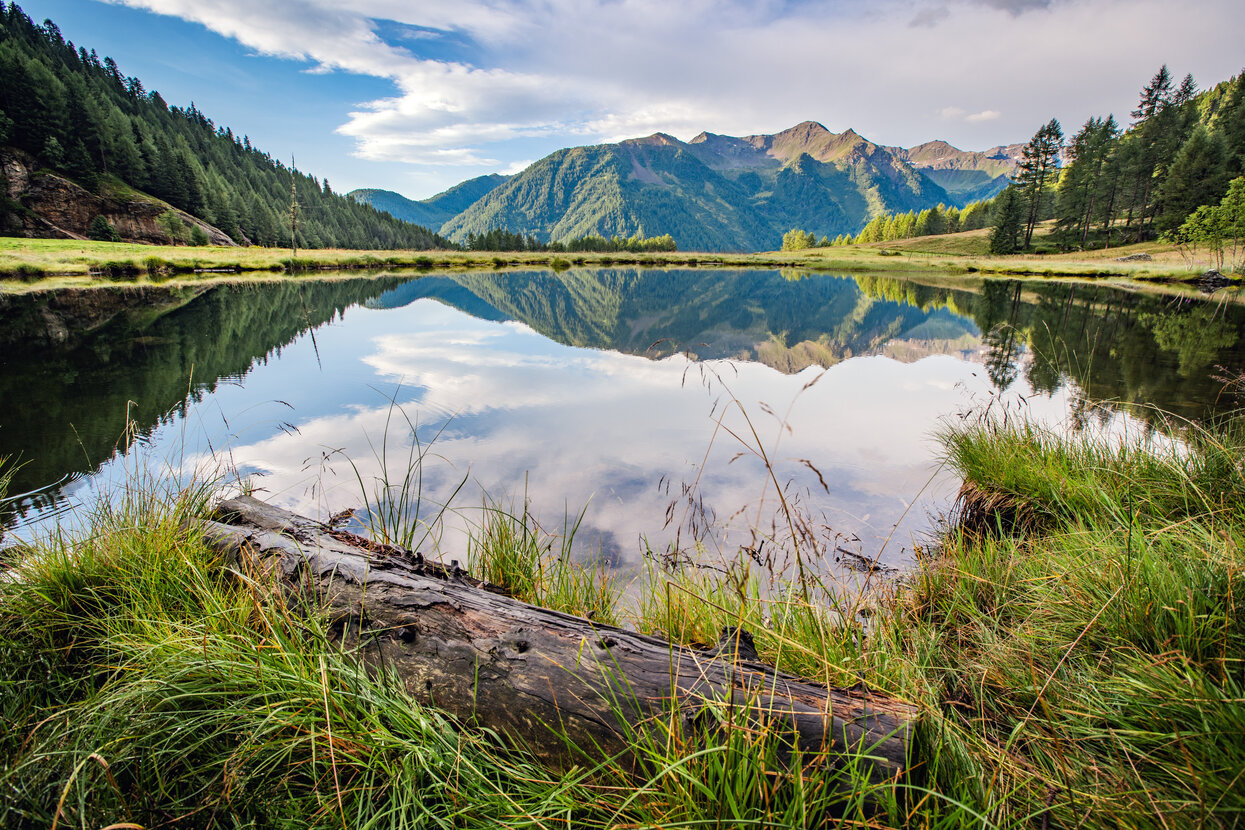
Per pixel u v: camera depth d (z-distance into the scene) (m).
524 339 14.37
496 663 1.55
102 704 1.37
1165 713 1.35
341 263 48.69
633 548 3.60
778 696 1.43
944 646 2.33
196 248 49.38
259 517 2.47
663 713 1.36
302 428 6.10
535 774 1.36
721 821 1.05
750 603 2.37
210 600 1.80
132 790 1.28
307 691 1.45
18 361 9.05
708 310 23.84
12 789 1.20
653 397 7.95
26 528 3.13
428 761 1.31
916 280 41.50
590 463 5.18
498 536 3.10
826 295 30.95
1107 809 1.15
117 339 11.53
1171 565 1.93
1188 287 27.70
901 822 1.18
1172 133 57.03
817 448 5.65
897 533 3.80
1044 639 1.96
